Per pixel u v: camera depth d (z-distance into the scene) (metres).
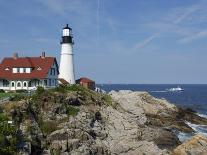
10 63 75.25
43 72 73.06
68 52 84.94
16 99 49.69
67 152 44.00
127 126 53.56
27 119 45.84
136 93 67.69
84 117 52.22
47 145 44.19
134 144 48.56
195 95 197.00
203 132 62.59
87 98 58.34
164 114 64.88
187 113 70.38
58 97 53.44
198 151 46.78
